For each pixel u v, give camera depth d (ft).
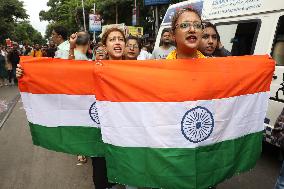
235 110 8.80
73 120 10.75
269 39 16.40
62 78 10.59
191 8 8.59
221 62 8.54
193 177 8.43
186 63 8.30
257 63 8.91
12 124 28.35
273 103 16.01
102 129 8.57
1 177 16.42
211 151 8.61
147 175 8.44
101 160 11.03
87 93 10.57
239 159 9.18
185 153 8.36
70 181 15.65
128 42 12.98
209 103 8.42
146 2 56.85
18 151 20.63
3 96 44.55
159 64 8.23
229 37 19.02
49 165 17.90
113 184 11.39
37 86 10.70
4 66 57.62
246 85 8.80
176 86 8.20
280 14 15.99
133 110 8.30
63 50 18.07
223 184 14.73
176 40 8.77
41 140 11.05
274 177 15.38
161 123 8.27
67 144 10.85
